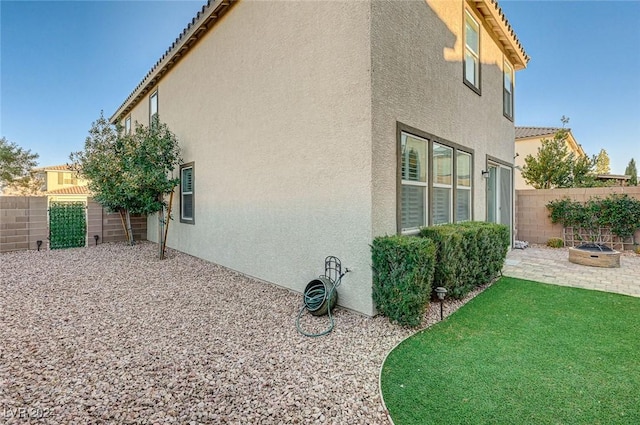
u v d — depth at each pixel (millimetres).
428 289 4230
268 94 6121
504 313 4602
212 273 7090
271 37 6004
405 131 5078
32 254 9289
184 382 2906
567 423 2350
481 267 5801
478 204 7754
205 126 8312
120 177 8719
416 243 4008
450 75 6500
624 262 7992
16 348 3504
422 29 5582
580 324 4164
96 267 7609
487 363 3230
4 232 9555
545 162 14047
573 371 3051
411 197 5348
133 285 6117
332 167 4895
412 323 4047
